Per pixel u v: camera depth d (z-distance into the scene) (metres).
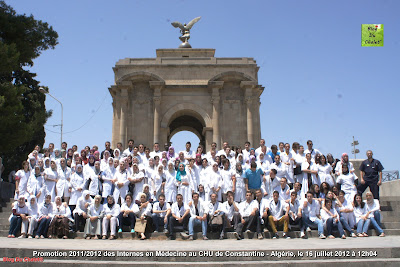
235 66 38.41
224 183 18.08
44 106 38.19
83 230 16.47
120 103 37.22
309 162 18.88
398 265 10.57
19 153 34.59
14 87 26.73
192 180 18.44
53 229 15.71
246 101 37.44
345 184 18.08
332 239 14.74
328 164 18.88
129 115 37.62
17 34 29.20
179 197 15.70
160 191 18.06
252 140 36.59
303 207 15.84
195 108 37.81
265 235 15.69
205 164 18.70
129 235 15.62
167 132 37.56
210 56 41.59
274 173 17.61
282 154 20.23
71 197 17.58
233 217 15.76
